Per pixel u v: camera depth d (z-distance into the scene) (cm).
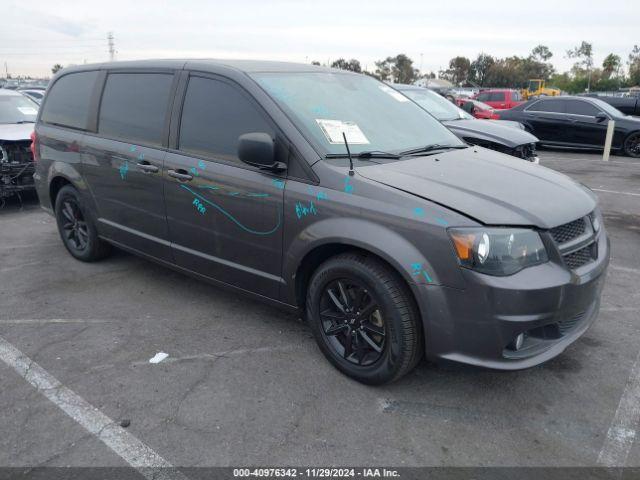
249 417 285
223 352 352
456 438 269
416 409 292
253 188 332
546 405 295
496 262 259
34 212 746
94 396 304
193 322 395
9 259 539
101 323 395
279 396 303
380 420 283
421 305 272
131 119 423
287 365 336
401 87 934
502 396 304
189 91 382
